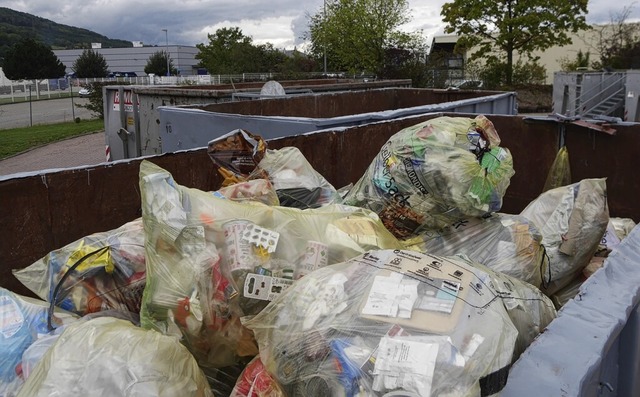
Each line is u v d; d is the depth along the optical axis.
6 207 2.49
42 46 70.44
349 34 29.11
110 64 101.25
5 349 1.82
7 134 20.89
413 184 2.55
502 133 4.73
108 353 1.52
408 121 4.94
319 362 1.46
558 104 19.80
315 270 1.84
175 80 44.81
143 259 2.19
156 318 1.82
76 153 15.93
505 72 33.38
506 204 4.80
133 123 8.09
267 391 1.55
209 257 1.86
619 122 4.19
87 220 2.84
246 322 1.73
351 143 4.33
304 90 10.09
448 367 1.33
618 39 32.94
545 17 31.66
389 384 1.32
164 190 1.97
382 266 1.71
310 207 2.98
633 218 4.18
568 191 2.90
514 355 1.49
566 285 2.72
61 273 2.18
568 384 1.16
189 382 1.59
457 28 33.84
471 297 1.56
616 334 1.38
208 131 5.14
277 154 3.16
